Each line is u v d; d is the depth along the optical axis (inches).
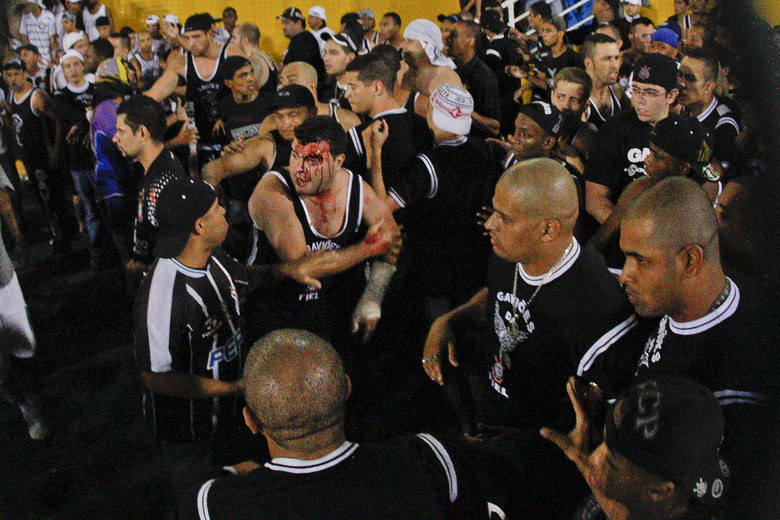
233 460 110.0
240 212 156.7
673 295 59.2
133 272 137.5
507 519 60.8
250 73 159.6
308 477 49.1
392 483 49.6
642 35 174.1
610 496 47.9
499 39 203.2
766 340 57.2
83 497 108.2
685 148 98.8
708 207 57.3
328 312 116.9
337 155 106.1
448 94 112.4
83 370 148.0
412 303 147.6
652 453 42.9
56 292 189.8
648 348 65.2
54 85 213.3
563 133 136.1
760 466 54.4
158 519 102.3
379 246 114.4
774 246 102.3
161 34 330.6
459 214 119.0
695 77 120.3
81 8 322.3
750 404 56.1
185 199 75.4
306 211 109.4
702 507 44.2
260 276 106.3
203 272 80.2
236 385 85.0
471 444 55.6
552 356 73.5
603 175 121.3
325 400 49.2
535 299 72.9
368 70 126.2
